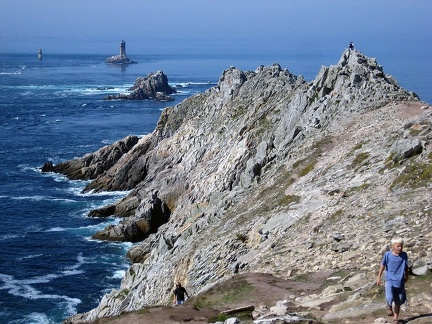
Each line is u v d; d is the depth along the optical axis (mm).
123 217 89812
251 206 50438
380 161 40438
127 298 52500
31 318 57031
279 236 37062
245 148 73375
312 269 27219
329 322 18188
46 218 88938
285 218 39625
